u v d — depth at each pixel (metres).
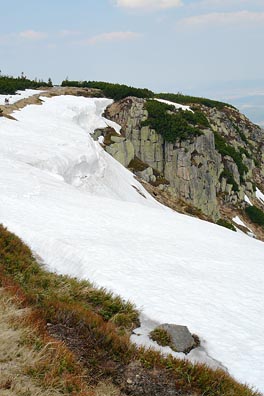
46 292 13.04
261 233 75.12
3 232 16.70
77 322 10.73
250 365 11.82
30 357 8.37
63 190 28.45
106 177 46.75
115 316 12.59
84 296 13.62
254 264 22.06
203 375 10.07
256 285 18.47
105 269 16.11
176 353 11.46
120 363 9.91
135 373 9.73
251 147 104.94
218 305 15.30
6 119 45.25
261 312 15.57
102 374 9.39
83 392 8.16
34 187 25.86
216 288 16.94
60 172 36.38
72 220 21.89
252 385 10.95
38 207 22.45
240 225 72.88
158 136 71.00
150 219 27.33
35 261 15.95
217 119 96.56
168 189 65.00
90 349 9.96
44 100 66.12
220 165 76.69
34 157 34.88
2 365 8.00
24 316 9.84
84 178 40.91
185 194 68.00
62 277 14.86
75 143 44.12
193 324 13.33
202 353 11.88
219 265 20.33
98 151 49.03
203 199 69.19
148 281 15.97
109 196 43.09
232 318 14.48
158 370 9.99
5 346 8.44
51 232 18.80
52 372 8.22
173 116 73.44
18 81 81.75
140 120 72.44
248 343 12.96
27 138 40.50
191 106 94.75
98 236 20.14
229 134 96.50
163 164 70.12
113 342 10.35
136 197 50.81
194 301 15.15
